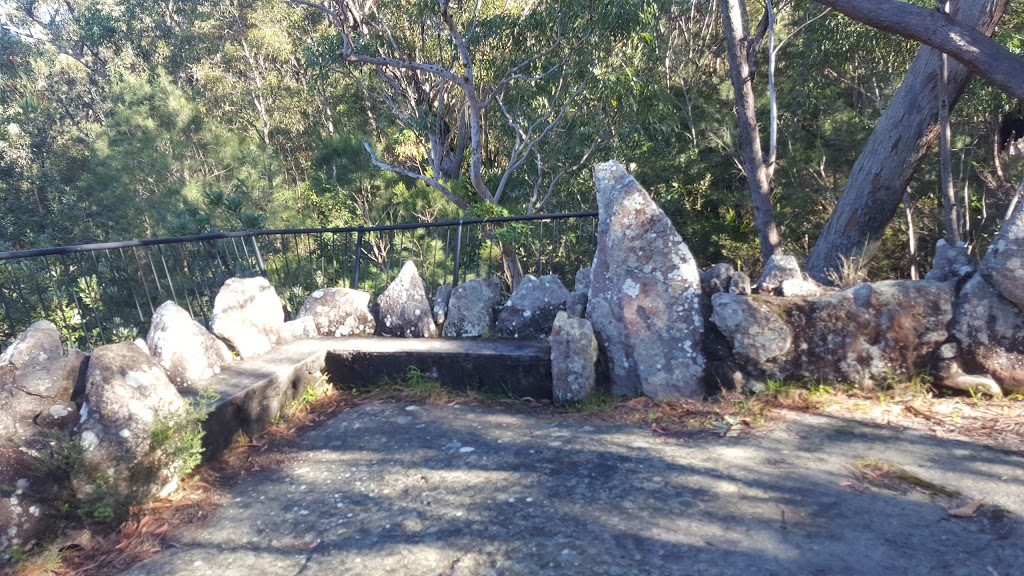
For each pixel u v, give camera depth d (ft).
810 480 10.53
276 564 9.17
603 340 14.44
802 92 43.55
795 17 42.88
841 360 13.46
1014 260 12.50
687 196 48.49
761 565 8.50
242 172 55.01
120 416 10.60
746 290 13.84
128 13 93.50
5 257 12.64
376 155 51.11
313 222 51.96
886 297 13.21
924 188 36.88
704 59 53.67
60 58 109.91
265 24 72.23
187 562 9.35
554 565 8.70
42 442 9.99
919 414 12.54
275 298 16.44
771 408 13.15
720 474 10.85
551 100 46.09
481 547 9.19
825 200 41.45
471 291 17.01
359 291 17.74
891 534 9.04
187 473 11.55
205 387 13.14
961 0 20.68
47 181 74.64
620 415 13.48
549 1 40.55
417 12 43.93
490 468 11.57
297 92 73.00
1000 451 11.05
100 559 9.64
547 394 14.69
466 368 15.12
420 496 10.74
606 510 9.94
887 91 37.68
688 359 13.94
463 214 37.04
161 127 59.11
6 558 9.34
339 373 15.89
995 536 8.86
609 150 46.57
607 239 14.58
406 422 13.83
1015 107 34.12
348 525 10.02
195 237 16.39
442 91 49.93
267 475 11.93
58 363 10.86
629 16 38.32
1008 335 12.76
